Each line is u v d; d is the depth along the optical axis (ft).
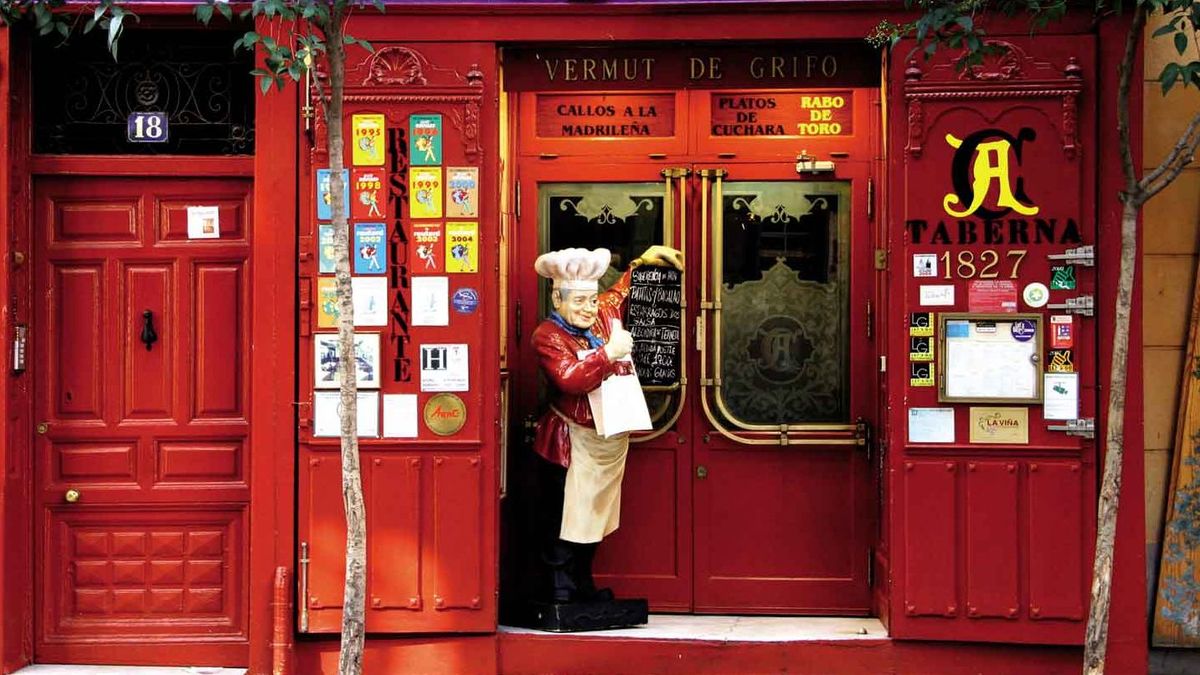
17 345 23.57
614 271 25.58
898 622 22.90
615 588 25.35
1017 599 22.65
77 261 24.18
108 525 24.20
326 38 18.57
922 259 22.85
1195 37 23.43
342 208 18.75
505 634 23.40
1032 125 22.68
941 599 22.79
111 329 24.17
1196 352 23.61
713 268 25.26
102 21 22.68
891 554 22.94
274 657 23.12
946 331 22.77
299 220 23.38
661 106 25.44
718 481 25.34
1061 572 22.61
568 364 23.43
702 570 25.30
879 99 24.82
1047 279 22.66
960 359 22.75
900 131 22.98
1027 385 22.67
